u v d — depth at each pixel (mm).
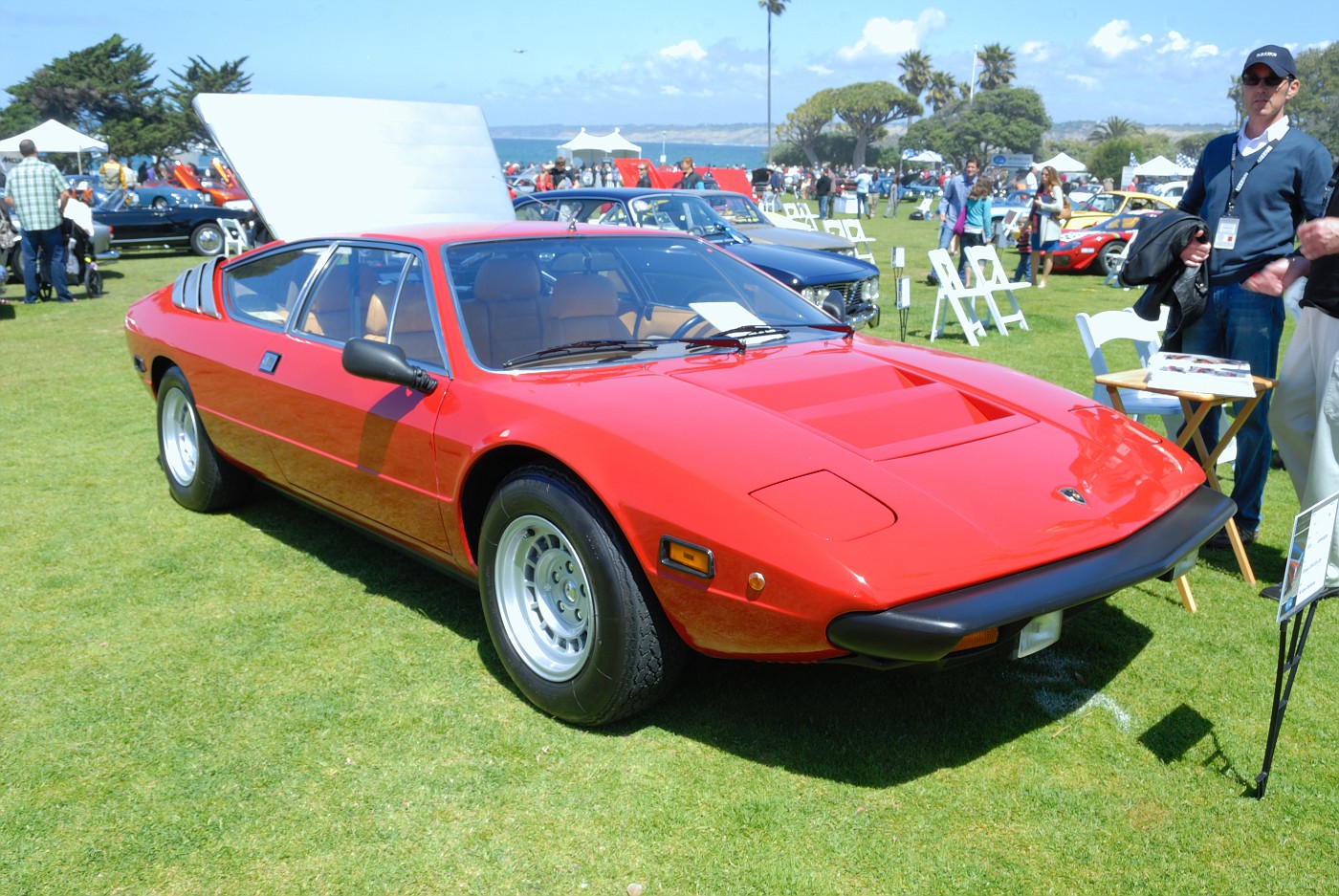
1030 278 15531
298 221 7301
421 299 3365
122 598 3777
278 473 3973
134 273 16266
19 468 5445
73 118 84250
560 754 2725
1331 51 67812
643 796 2535
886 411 2902
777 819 2438
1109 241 15898
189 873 2283
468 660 3270
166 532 4473
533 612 2947
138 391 7355
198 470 4539
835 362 3293
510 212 8477
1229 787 2555
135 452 5758
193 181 27375
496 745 2771
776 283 3988
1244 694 3020
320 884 2244
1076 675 3146
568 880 2242
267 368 3855
